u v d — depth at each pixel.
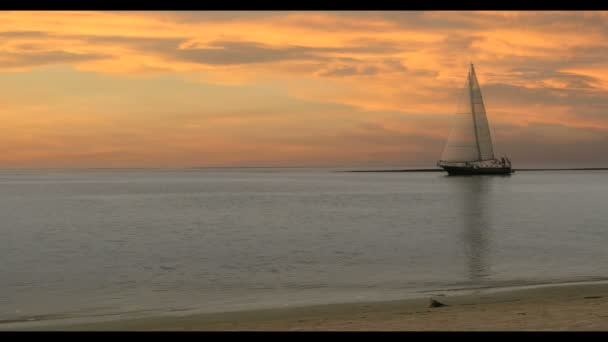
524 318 12.60
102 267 26.42
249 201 82.69
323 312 15.17
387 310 15.09
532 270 25.02
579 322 12.02
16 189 133.62
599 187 137.25
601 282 19.62
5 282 22.83
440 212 62.25
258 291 20.58
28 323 14.70
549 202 80.00
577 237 38.38
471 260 28.25
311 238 38.38
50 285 22.17
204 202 80.50
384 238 38.28
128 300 19.19
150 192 115.12
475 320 12.58
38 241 37.00
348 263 27.45
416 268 25.86
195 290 20.92
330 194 104.50
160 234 41.00
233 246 34.22
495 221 51.19
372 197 93.38
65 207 70.75
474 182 164.75
